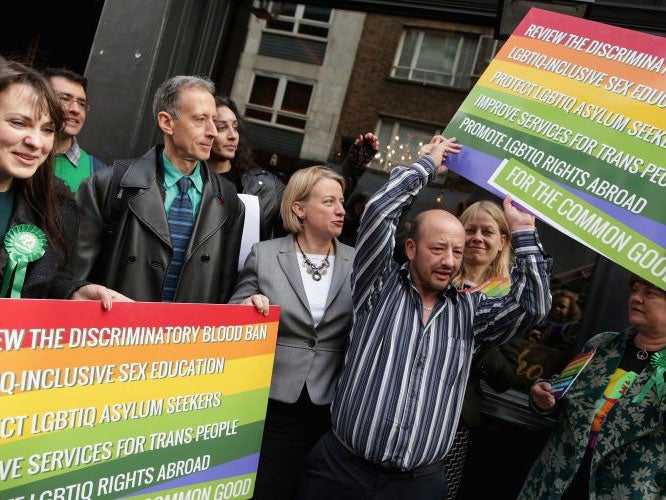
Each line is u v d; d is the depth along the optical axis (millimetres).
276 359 1811
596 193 1451
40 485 1131
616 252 1396
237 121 2348
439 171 1665
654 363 1539
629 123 1467
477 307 1689
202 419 1411
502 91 1648
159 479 1343
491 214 2102
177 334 1322
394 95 2920
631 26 2305
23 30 3834
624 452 1559
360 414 1571
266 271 1846
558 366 2428
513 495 2438
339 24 3006
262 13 3070
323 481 1646
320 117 3025
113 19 2855
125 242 1742
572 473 1639
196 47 2900
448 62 2816
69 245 1460
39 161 1270
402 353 1594
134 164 1817
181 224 1816
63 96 2264
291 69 3064
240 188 2365
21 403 1082
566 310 2436
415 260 1651
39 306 1082
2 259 1262
